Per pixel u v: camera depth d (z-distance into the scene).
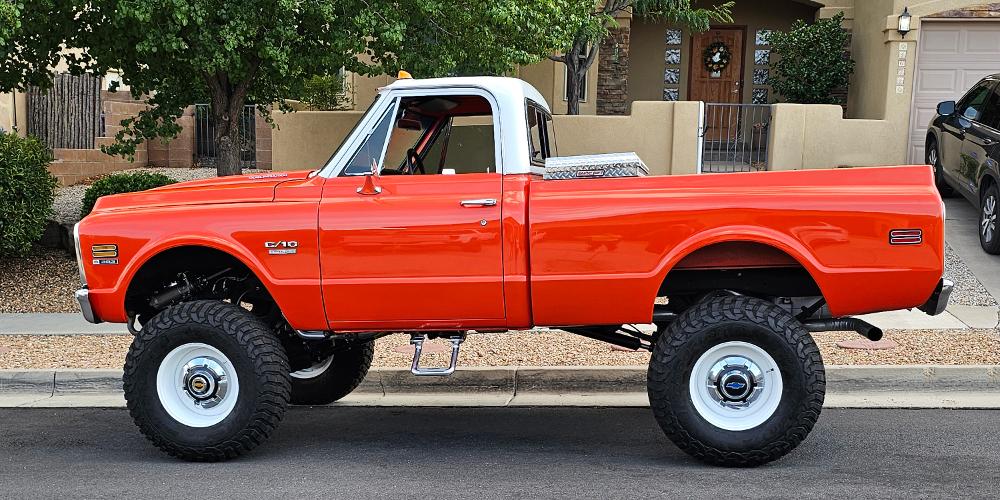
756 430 5.13
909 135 15.36
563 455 5.59
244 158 18.12
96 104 17.78
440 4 10.89
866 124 15.01
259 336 5.45
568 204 5.29
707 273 5.68
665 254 5.21
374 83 17.80
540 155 6.25
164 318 5.48
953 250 11.24
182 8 9.70
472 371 7.13
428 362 7.51
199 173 17.45
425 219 5.37
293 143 15.12
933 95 15.30
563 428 6.20
